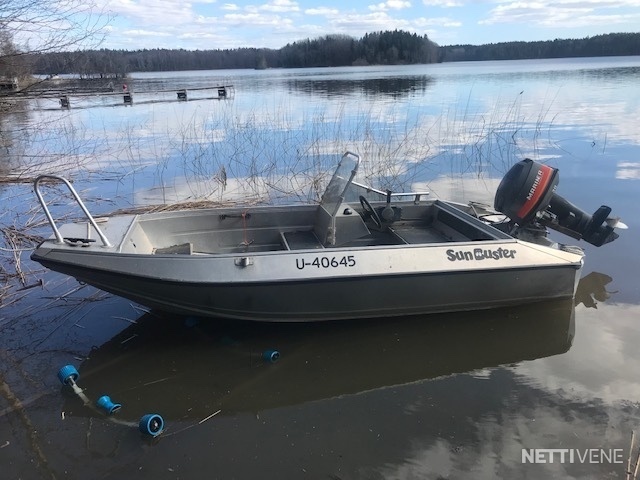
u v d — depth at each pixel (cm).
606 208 494
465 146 1211
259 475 274
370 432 306
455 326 424
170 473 275
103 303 464
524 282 426
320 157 1078
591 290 482
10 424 313
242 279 371
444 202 543
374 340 406
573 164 1008
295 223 516
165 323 431
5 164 1073
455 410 326
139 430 306
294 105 2158
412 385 354
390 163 1015
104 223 433
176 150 1228
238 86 3878
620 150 1134
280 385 354
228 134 1401
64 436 304
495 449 290
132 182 952
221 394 344
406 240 499
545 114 1673
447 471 275
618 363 372
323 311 401
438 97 2503
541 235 484
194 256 374
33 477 273
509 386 350
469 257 410
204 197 836
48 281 507
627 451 287
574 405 327
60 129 1578
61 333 414
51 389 346
